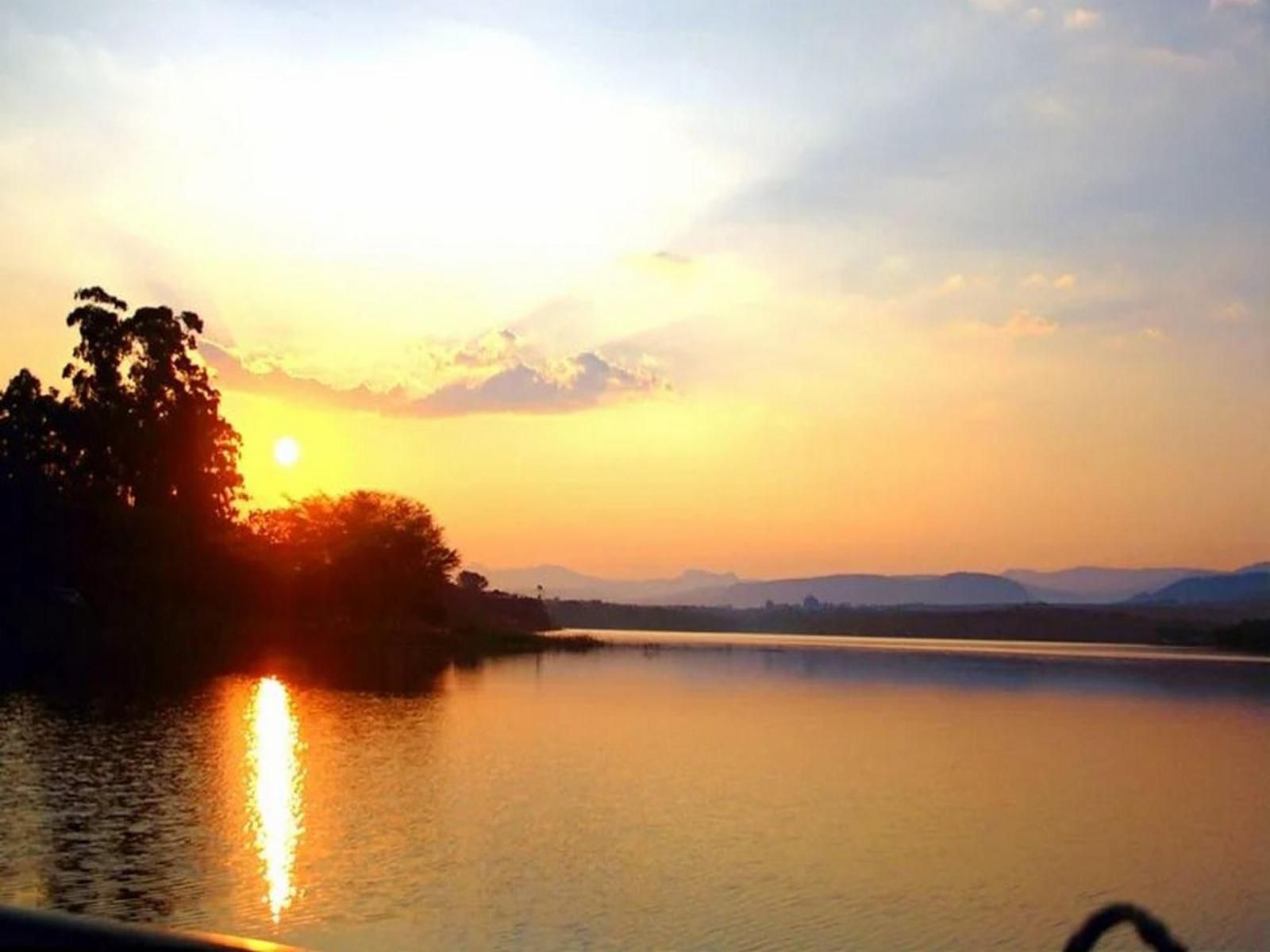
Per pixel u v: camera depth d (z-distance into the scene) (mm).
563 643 114188
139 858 19719
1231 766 37188
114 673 56062
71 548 67438
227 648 75312
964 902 19156
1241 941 17344
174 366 75125
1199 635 198875
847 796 29109
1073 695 68688
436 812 24766
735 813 26031
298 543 92312
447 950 15773
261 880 18719
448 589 116938
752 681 71562
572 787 28547
